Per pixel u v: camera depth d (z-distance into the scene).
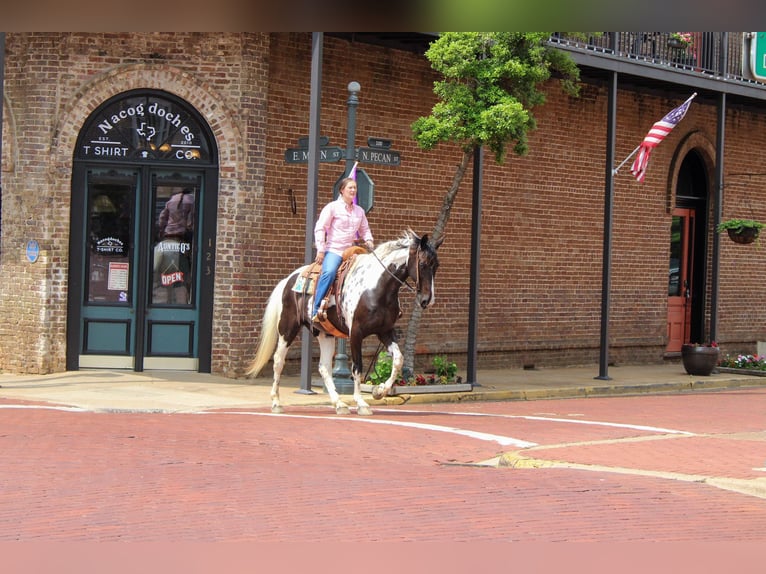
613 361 23.89
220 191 17.91
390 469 10.33
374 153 16.91
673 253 25.53
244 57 17.84
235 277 17.92
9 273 17.83
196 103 17.84
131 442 11.38
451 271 21.05
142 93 17.83
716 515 8.55
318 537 7.50
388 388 14.25
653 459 11.22
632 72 21.28
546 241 22.58
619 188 23.78
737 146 26.11
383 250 14.02
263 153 18.14
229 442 11.61
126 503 8.46
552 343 22.73
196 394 16.09
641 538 7.69
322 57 17.41
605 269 20.81
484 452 11.59
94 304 17.91
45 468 9.79
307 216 16.62
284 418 13.88
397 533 7.67
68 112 17.64
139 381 17.09
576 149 22.97
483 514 8.35
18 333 17.75
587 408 16.75
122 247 17.95
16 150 17.72
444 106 17.30
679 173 25.69
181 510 8.26
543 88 22.16
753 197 26.55
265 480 9.52
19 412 13.62
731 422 15.23
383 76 19.91
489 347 21.67
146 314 18.00
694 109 25.02
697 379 21.73
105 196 17.94
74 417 13.30
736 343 26.58
